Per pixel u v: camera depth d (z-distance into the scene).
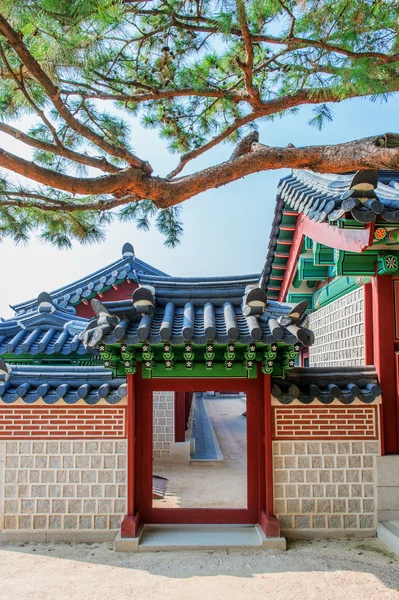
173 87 5.14
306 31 4.00
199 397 30.34
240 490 7.81
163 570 4.66
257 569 4.65
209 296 5.70
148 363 5.47
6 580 4.49
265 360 5.36
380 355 5.65
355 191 4.35
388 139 3.39
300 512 5.46
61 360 7.79
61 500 5.51
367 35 3.97
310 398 5.44
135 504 5.55
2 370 5.60
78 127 3.25
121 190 3.57
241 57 5.32
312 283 8.86
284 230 7.97
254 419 5.69
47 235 4.88
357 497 5.48
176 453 10.30
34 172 3.18
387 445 5.55
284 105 4.44
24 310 11.27
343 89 3.79
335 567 4.67
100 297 11.98
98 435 5.58
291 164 3.64
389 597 4.10
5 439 5.58
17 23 3.01
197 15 4.31
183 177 3.63
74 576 4.57
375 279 5.77
